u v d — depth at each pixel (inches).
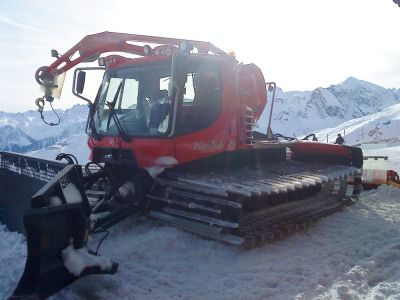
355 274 183.5
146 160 226.8
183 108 225.8
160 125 225.6
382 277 186.4
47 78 297.7
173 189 218.4
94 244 206.5
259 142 271.4
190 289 163.9
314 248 216.1
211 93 236.4
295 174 255.0
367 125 5797.2
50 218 140.9
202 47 305.9
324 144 331.3
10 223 266.1
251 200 221.1
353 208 316.8
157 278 171.5
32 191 253.8
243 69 273.6
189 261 189.5
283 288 165.3
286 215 252.1
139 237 208.4
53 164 245.6
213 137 231.9
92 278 163.5
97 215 220.7
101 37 289.4
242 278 172.7
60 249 144.2
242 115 245.0
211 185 199.8
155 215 223.6
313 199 296.8
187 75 222.1
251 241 201.5
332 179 272.2
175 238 203.8
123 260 185.2
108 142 246.5
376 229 258.5
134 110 241.6
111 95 256.7
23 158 277.9
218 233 199.6
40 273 135.0
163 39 298.8
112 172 240.1
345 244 225.9
